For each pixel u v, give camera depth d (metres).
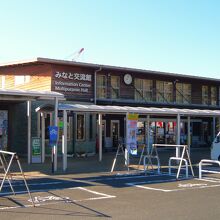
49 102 24.75
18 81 28.48
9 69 29.16
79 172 17.78
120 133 31.14
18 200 11.16
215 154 21.44
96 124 29.16
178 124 22.81
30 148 21.25
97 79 28.89
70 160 23.19
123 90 30.31
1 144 25.06
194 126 36.03
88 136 28.09
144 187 13.62
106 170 18.53
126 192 12.59
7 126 25.45
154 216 9.25
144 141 31.98
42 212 9.68
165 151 30.58
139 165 20.03
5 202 10.87
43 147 21.75
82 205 10.53
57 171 18.00
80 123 27.67
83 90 27.75
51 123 25.97
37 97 19.03
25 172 17.59
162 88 33.12
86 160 23.20
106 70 29.23
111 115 30.58
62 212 9.68
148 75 31.95
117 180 15.36
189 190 13.02
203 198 11.55
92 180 15.32
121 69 29.14
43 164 20.78
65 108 18.52
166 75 32.34
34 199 11.30
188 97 35.06
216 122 36.78
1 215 9.37
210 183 14.61
